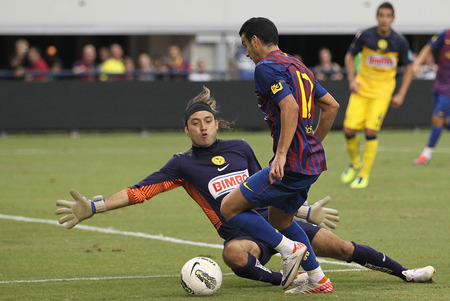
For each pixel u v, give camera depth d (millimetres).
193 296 20766
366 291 20969
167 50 92812
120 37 94125
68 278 23594
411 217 33875
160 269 24906
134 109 74875
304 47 99250
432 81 77938
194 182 22312
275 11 88125
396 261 24156
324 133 21172
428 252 26766
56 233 31484
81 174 49438
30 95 73688
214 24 87375
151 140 71688
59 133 79812
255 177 19703
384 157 57969
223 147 22656
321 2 88375
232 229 22188
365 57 42438
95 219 34844
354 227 31703
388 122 77562
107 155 60156
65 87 74062
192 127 22219
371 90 42562
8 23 83938
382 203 37688
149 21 86312
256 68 19516
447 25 89625
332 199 39031
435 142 53375
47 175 49188
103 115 74562
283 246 19906
